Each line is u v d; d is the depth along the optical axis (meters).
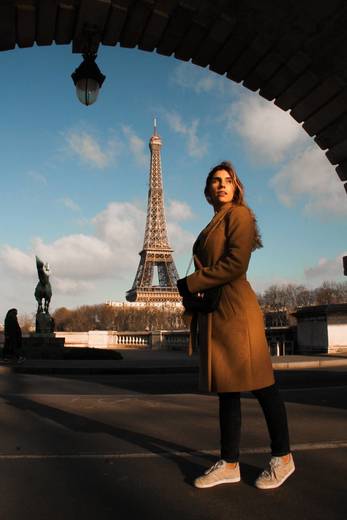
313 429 6.57
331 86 10.96
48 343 32.00
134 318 140.12
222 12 10.53
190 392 12.33
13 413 8.24
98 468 4.69
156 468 4.67
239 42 11.09
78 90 10.27
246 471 4.53
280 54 10.99
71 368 19.03
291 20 10.20
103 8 10.45
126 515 3.55
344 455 5.11
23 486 4.19
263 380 4.07
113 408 8.98
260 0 10.09
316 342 27.78
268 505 3.71
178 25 10.97
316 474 4.45
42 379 16.11
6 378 16.45
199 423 7.25
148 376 17.86
